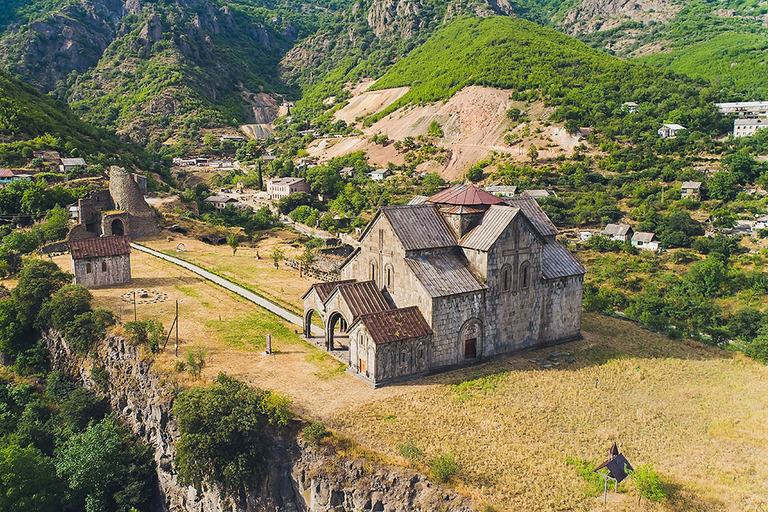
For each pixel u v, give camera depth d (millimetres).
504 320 62656
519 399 53531
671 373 61719
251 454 44750
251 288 88562
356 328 56031
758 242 146875
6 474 48750
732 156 182375
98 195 120125
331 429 46938
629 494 40688
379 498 41344
